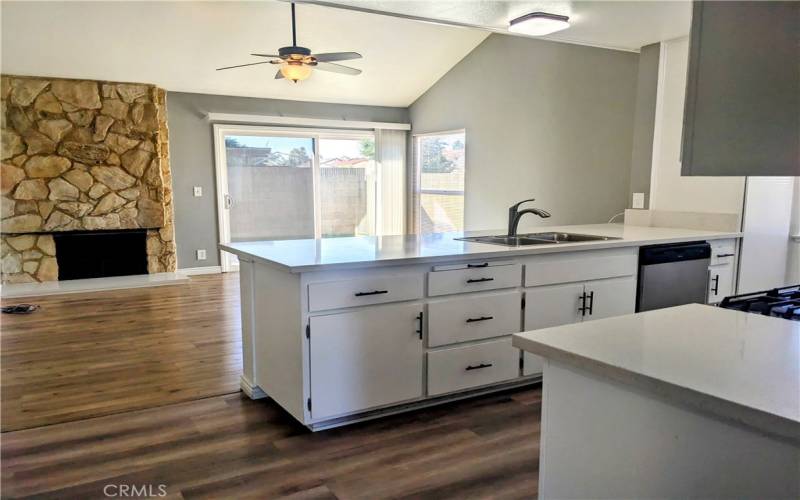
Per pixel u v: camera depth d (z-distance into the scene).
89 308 5.03
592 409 1.12
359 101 7.48
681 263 3.41
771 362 1.04
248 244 3.04
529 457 2.31
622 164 4.72
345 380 2.49
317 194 7.53
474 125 6.50
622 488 1.07
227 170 6.97
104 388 3.11
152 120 6.25
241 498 2.01
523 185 5.83
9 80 5.60
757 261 3.76
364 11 3.15
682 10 3.12
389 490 2.06
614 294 3.22
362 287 2.47
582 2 2.99
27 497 2.01
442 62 6.62
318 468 2.22
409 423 2.63
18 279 5.92
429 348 2.70
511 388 3.07
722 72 0.95
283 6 4.99
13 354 3.71
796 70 0.86
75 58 5.50
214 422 2.65
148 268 6.51
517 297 2.92
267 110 7.04
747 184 3.55
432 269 2.66
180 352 3.77
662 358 1.06
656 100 3.95
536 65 5.55
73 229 6.02
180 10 4.95
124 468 2.22
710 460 0.92
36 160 5.79
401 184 7.96
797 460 0.81
